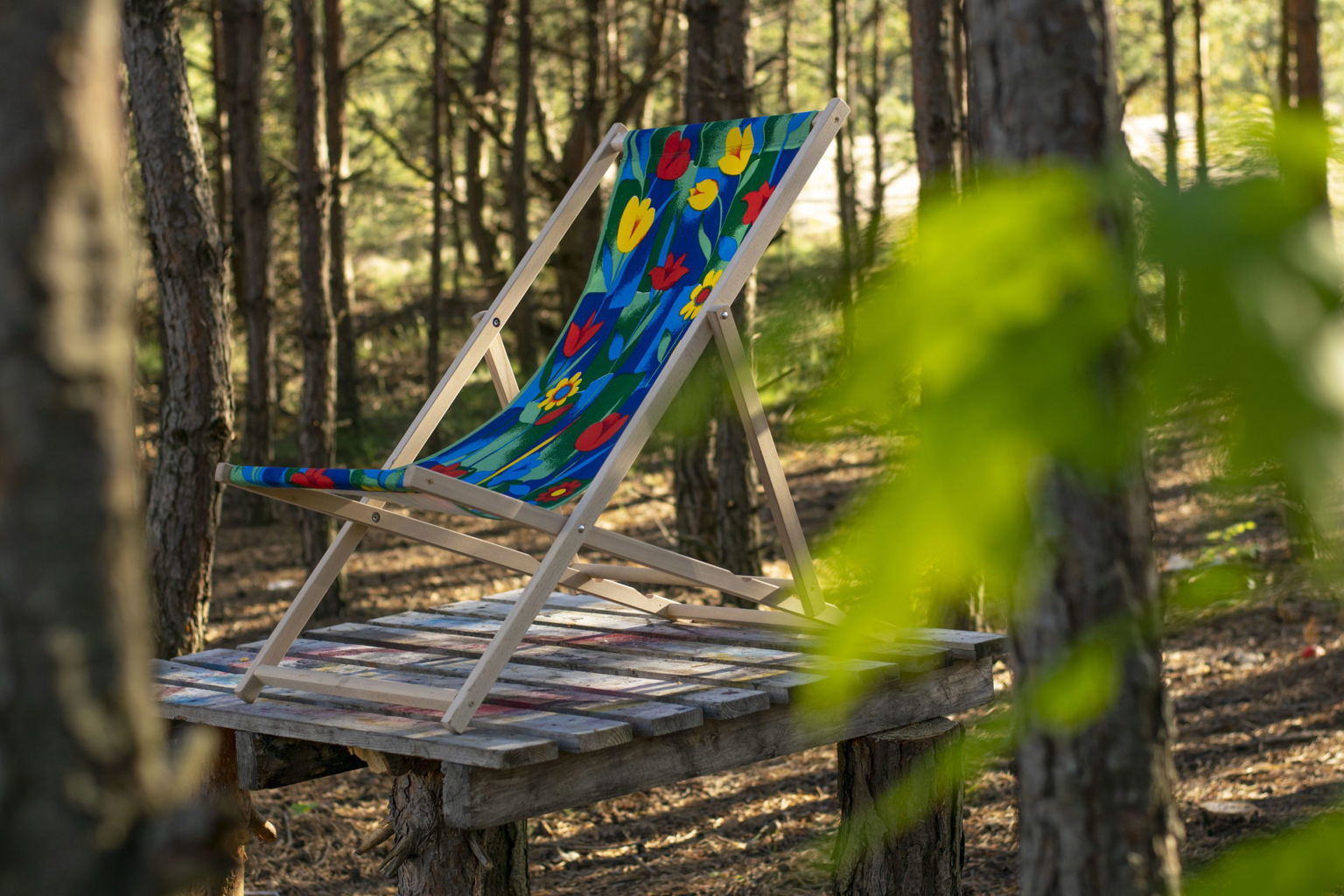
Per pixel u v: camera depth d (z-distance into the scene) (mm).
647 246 4734
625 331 4578
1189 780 6551
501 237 22078
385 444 16422
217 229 6445
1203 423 613
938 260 657
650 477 14789
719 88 8812
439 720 3672
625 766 3633
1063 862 1664
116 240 884
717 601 9906
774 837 6324
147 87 6254
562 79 18219
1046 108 1467
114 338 882
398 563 12281
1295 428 576
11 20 838
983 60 1520
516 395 4801
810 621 4125
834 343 685
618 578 4672
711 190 4633
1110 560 1482
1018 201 652
